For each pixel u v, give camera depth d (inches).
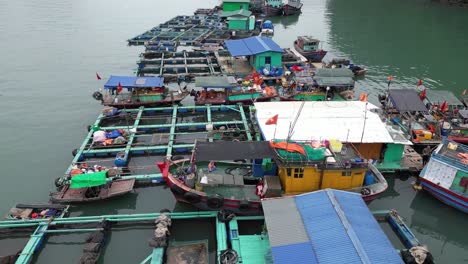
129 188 925.8
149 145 1162.0
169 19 3368.6
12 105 1504.7
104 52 2277.3
